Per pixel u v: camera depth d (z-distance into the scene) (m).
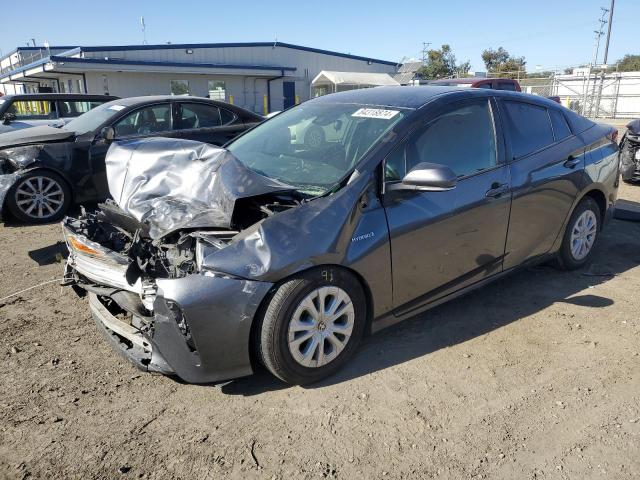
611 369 3.23
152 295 2.82
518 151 3.97
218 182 3.11
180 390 3.04
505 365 3.27
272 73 29.47
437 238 3.40
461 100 3.75
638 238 5.80
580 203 4.56
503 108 3.99
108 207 3.65
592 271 4.80
